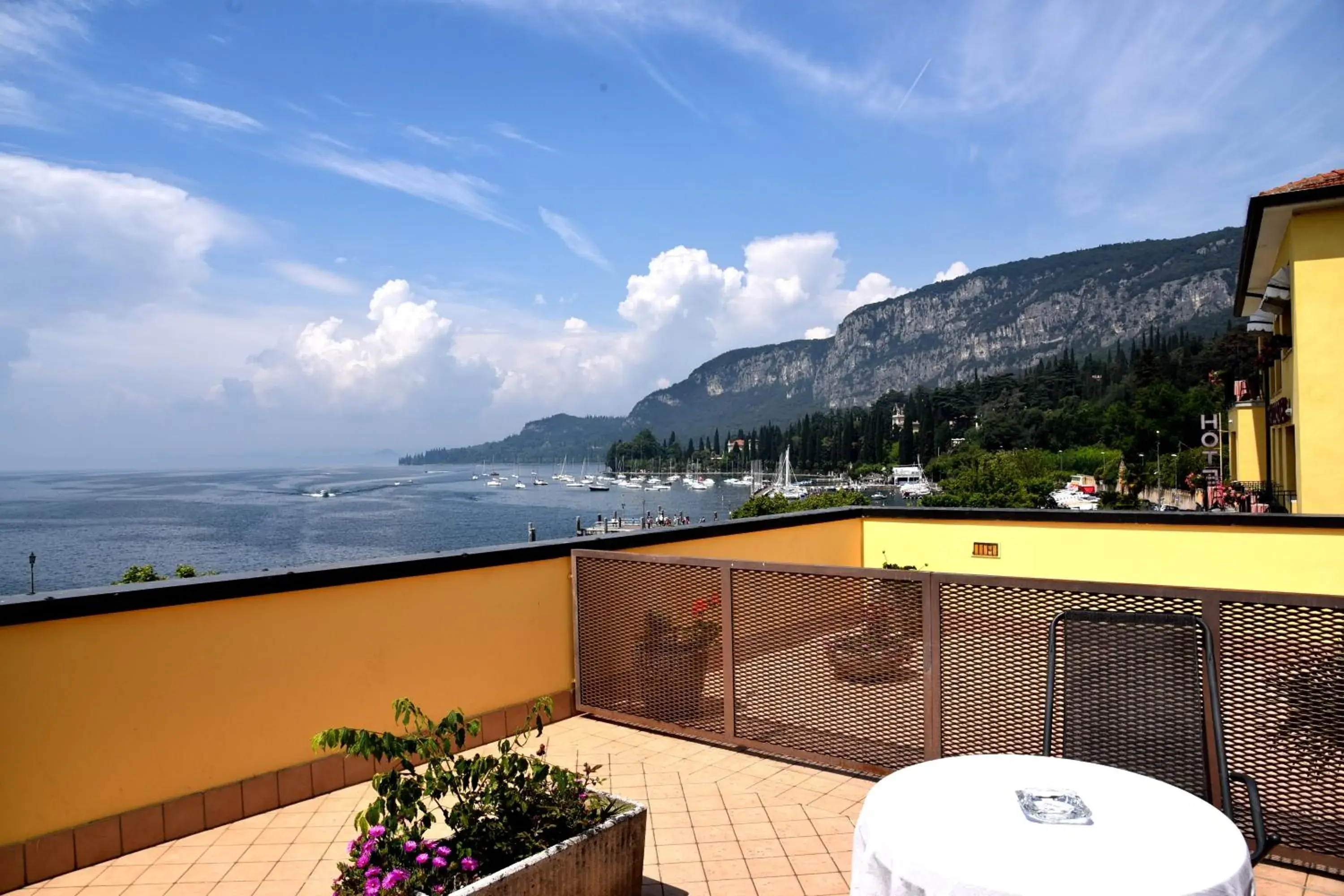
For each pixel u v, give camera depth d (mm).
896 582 3504
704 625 4207
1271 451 19812
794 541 6660
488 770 2525
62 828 3006
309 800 3650
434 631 4152
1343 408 12125
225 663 3434
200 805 3332
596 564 4684
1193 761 2430
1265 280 16797
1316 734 2637
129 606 3139
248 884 2896
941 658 3379
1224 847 1629
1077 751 2582
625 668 4559
